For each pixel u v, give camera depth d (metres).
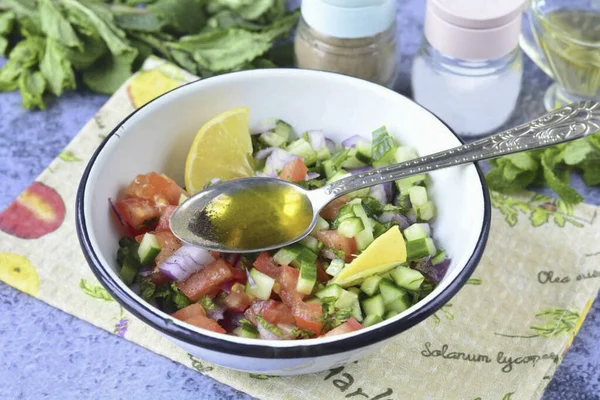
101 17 0.77
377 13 0.73
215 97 0.67
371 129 0.67
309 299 0.60
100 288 0.65
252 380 0.62
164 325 0.55
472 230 0.60
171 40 0.79
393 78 0.78
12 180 0.73
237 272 0.61
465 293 0.65
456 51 0.72
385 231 0.63
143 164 0.65
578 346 0.64
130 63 0.77
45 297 0.65
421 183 0.65
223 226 0.62
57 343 0.64
